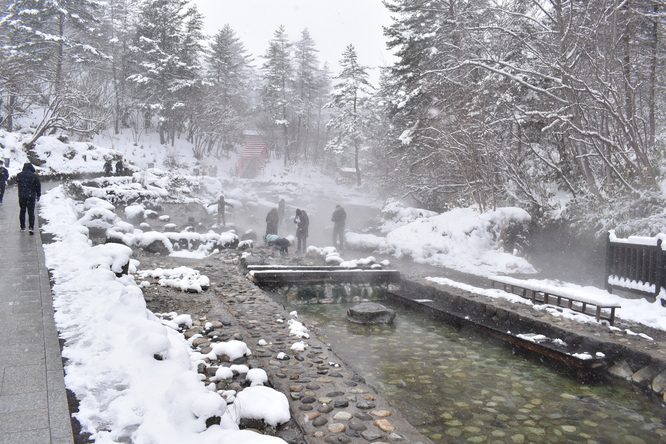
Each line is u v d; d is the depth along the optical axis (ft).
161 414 9.84
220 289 29.99
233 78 229.45
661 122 53.11
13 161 85.35
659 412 16.97
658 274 25.63
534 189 54.60
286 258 46.06
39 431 9.16
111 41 172.14
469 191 63.77
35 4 138.41
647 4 44.57
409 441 11.61
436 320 30.55
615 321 24.16
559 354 20.97
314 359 17.79
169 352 13.55
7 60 107.86
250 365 16.16
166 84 181.68
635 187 40.37
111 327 15.03
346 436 11.76
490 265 44.39
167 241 44.29
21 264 23.88
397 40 87.76
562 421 16.15
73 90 118.83
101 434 9.29
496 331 25.11
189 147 195.93
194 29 188.55
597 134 40.01
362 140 193.26
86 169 108.17
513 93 59.31
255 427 12.01
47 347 13.56
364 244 56.03
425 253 48.03
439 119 72.84
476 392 18.62
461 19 73.36
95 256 23.80
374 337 26.40
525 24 55.11
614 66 42.91
